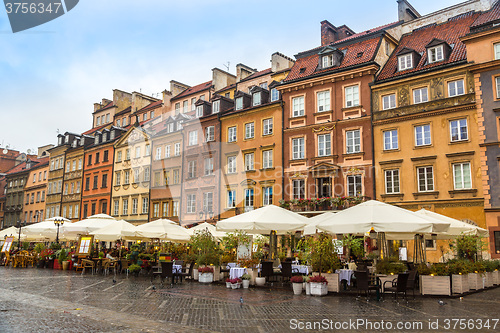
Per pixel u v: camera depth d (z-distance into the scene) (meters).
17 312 10.35
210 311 11.23
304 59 37.03
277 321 9.83
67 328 8.45
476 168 26.11
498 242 24.70
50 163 63.41
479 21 28.20
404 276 13.52
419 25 35.22
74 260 27.64
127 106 61.03
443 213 26.97
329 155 32.28
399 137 29.34
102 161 52.91
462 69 27.19
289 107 35.16
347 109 31.92
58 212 59.69
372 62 30.72
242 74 44.47
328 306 12.33
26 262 31.81
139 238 27.52
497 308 12.02
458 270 15.67
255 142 36.78
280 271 19.20
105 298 13.50
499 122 25.61
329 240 15.93
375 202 15.78
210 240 21.17
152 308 11.57
